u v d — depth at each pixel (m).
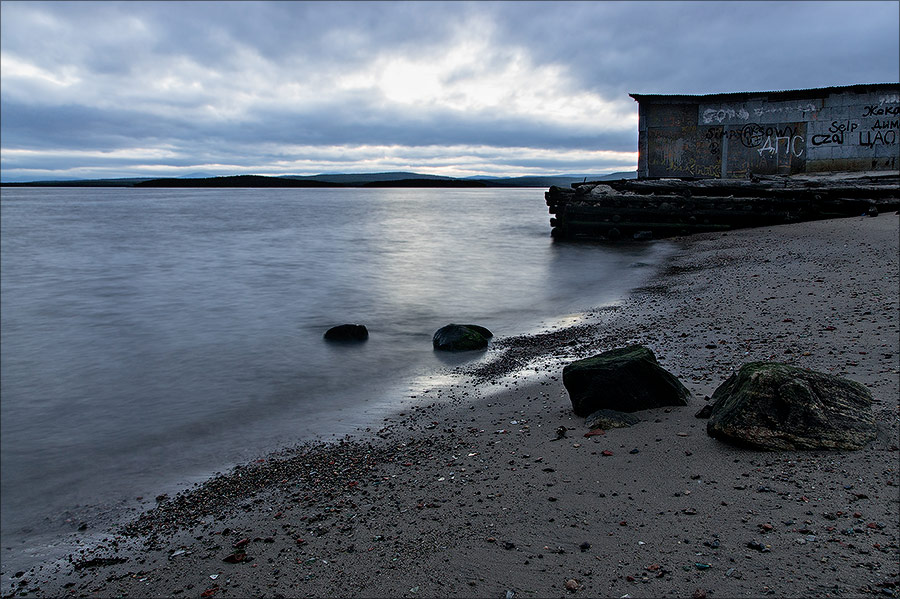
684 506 4.66
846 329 9.51
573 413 7.30
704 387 7.73
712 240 26.08
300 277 24.31
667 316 12.91
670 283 17.39
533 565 4.13
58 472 7.61
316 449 7.48
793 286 13.66
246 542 5.18
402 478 6.13
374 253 32.06
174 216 75.88
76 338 15.43
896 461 4.94
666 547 4.14
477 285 20.88
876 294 11.60
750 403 5.61
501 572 4.10
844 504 4.41
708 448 5.62
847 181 27.83
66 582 5.07
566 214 32.72
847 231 22.22
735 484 4.89
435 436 7.35
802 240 21.70
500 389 9.20
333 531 5.14
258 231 49.19
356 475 6.43
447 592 3.96
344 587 4.21
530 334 13.12
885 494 4.48
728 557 3.94
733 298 13.52
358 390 10.14
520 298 18.06
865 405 5.70
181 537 5.58
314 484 6.34
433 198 179.12
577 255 26.86
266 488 6.43
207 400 10.20
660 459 5.55
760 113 30.58
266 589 4.34
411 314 16.61
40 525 6.26
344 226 54.00
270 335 14.89
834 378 5.88
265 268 27.19
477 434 7.17
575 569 4.02
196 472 7.28
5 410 10.18
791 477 4.88
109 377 11.98
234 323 16.52
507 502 5.14
